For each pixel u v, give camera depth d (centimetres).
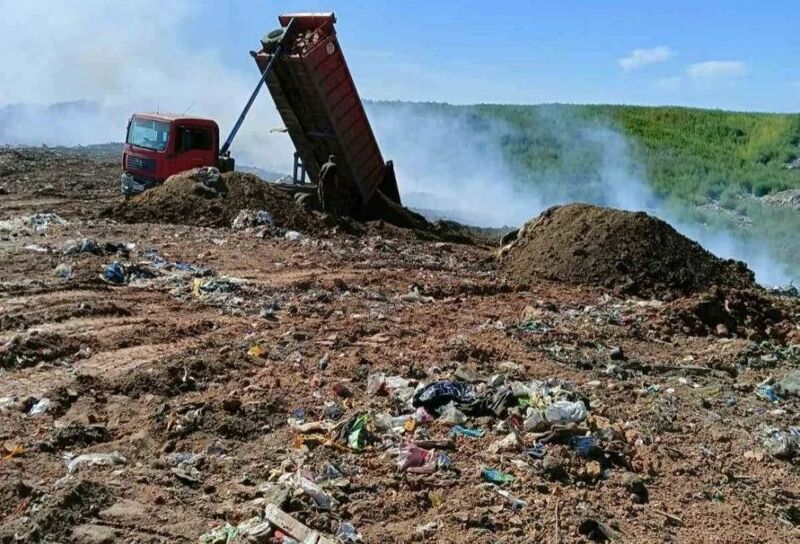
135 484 588
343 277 1431
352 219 2131
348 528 547
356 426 707
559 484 660
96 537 511
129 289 1191
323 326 1071
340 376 867
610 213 1703
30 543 497
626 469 714
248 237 1714
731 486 714
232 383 828
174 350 927
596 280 1588
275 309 1159
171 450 661
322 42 1898
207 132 2088
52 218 1756
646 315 1360
